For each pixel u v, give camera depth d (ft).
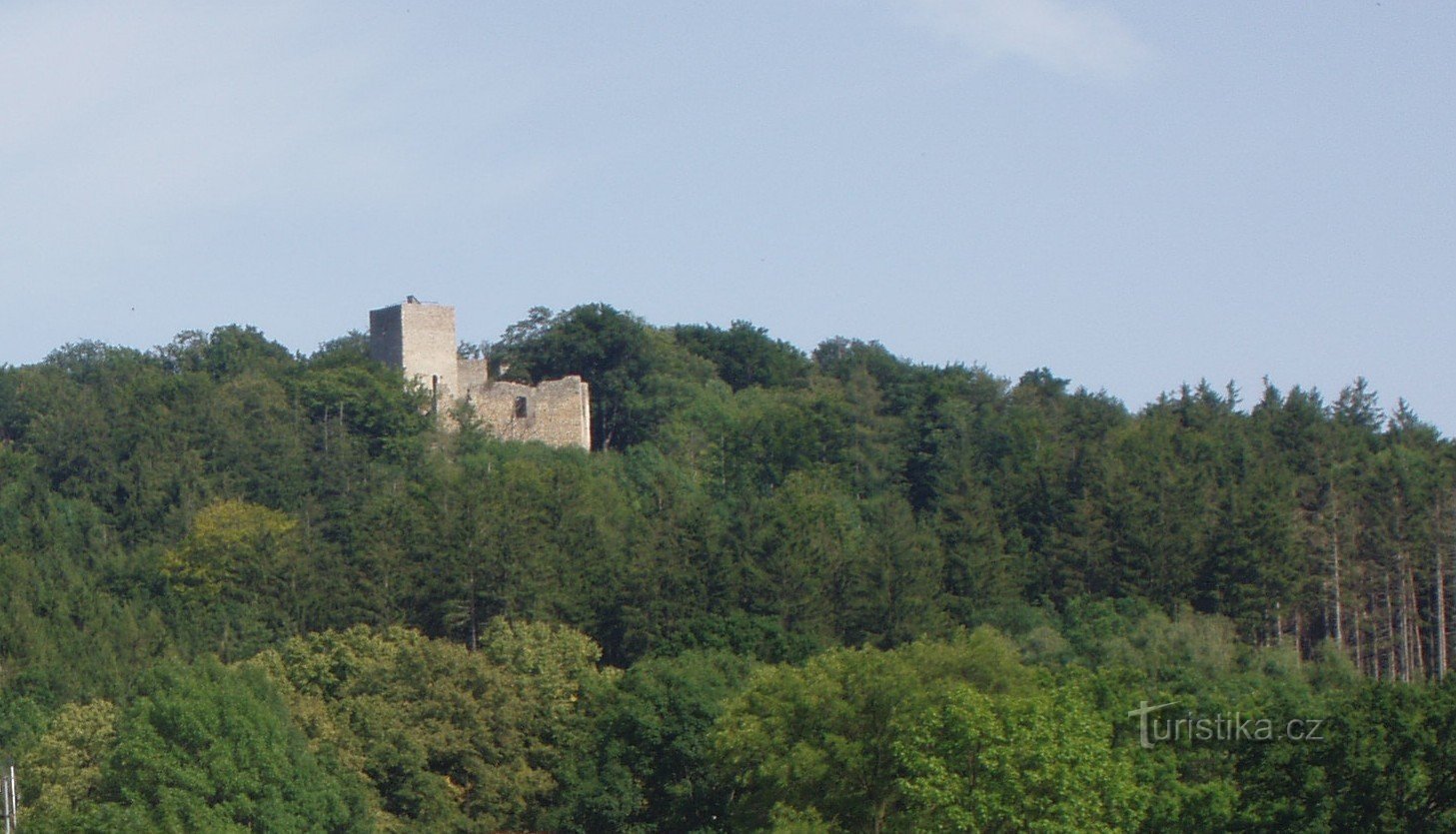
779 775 609.42
